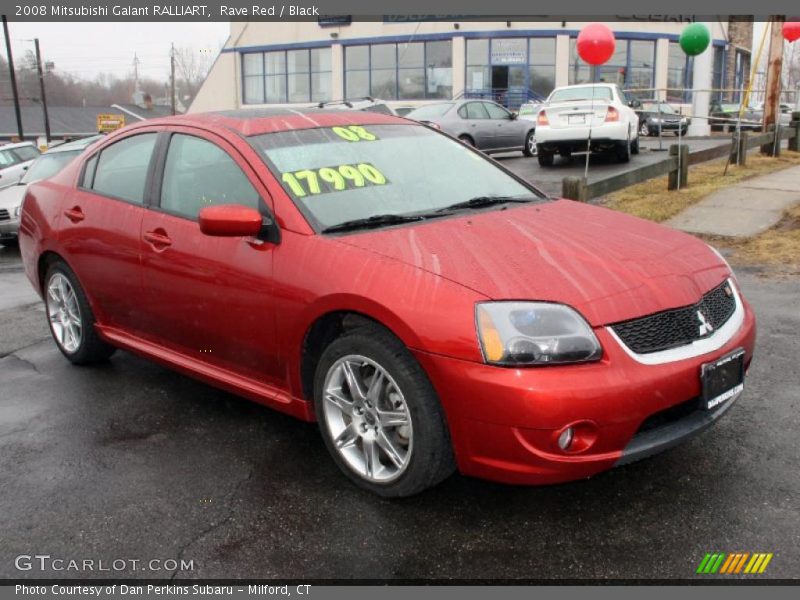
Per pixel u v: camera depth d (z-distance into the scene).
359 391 3.40
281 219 3.67
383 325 3.24
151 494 3.54
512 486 3.47
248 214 3.56
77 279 5.01
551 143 15.22
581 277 3.18
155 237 4.27
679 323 3.18
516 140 18.52
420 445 3.16
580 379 2.90
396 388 3.22
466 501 3.38
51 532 3.26
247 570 2.97
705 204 10.08
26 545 3.18
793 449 3.67
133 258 4.41
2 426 4.35
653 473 3.52
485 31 34.38
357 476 3.48
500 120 18.14
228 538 3.17
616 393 2.90
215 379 4.14
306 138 4.16
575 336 2.95
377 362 3.26
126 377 5.09
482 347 2.95
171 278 4.17
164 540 3.18
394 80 36.47
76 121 78.44
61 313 5.38
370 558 3.00
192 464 3.82
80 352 5.20
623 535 3.07
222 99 41.09
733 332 3.39
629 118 15.31
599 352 2.96
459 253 3.32
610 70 34.72
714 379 3.17
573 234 3.64
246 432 4.17
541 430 2.88
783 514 3.15
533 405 2.86
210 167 4.12
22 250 5.57
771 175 12.44
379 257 3.33
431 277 3.15
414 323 3.08
